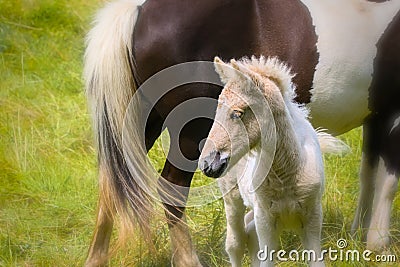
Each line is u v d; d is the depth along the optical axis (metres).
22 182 13.12
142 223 9.81
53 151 14.08
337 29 10.36
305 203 8.55
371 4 10.60
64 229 11.85
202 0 9.89
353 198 12.17
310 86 10.39
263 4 10.12
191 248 10.02
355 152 13.33
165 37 9.81
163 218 10.02
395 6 10.63
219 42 9.95
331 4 10.48
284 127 8.29
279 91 8.27
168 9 9.89
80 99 16.11
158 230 10.90
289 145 8.31
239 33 10.02
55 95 16.52
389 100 10.80
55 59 18.48
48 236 11.59
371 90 10.67
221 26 9.94
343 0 10.53
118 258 10.72
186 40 9.82
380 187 10.84
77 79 17.12
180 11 9.88
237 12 10.00
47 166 13.56
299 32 10.23
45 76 17.52
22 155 13.89
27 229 11.72
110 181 9.87
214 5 9.90
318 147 8.80
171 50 9.83
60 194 12.80
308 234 8.77
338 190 12.17
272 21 10.15
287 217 8.69
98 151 9.95
